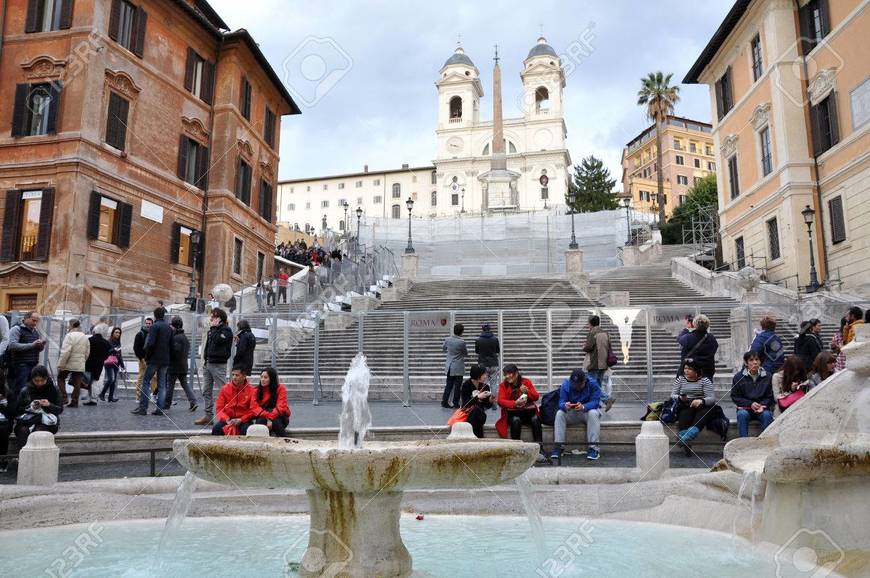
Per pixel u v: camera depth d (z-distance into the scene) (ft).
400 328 60.34
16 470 25.84
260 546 15.52
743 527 16.51
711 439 30.83
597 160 231.30
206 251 92.63
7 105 74.38
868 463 14.52
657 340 54.13
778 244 82.84
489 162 277.85
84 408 40.57
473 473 11.98
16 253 71.26
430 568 13.51
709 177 177.68
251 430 24.40
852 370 18.28
